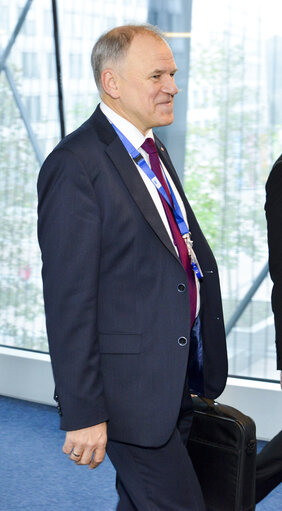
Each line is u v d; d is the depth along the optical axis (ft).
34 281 17.78
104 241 6.31
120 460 6.67
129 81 6.45
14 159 17.69
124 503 6.92
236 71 15.03
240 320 15.42
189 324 6.43
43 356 16.60
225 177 15.38
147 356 6.36
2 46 17.51
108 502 10.99
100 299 6.41
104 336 6.39
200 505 6.66
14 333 18.06
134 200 6.34
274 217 7.72
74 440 6.11
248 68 14.92
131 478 6.63
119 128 6.66
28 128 17.47
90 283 6.13
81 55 16.65
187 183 15.76
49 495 11.19
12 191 17.79
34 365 16.26
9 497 11.07
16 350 17.38
